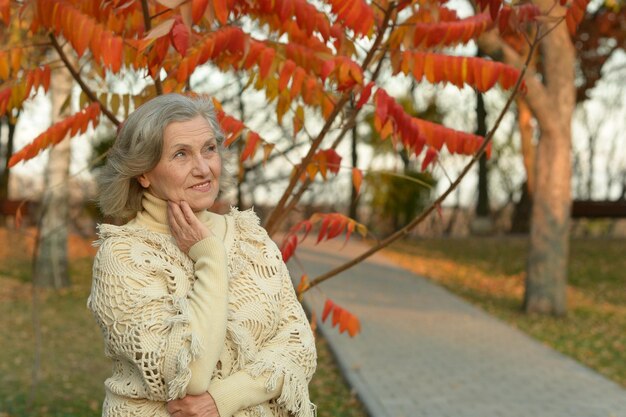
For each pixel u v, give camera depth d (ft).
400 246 85.66
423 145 9.65
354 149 84.58
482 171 102.12
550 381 25.99
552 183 42.01
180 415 6.54
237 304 7.06
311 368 7.31
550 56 40.14
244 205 47.78
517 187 108.47
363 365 27.48
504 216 108.47
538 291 42.88
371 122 45.98
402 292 49.73
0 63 9.76
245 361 6.90
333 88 10.99
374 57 10.27
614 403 23.25
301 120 10.89
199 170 6.90
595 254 75.10
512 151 98.89
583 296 52.95
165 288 6.82
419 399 23.09
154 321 6.53
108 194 7.11
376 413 21.35
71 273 54.65
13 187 85.05
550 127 41.19
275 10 8.91
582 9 8.94
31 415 21.79
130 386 6.77
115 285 6.70
